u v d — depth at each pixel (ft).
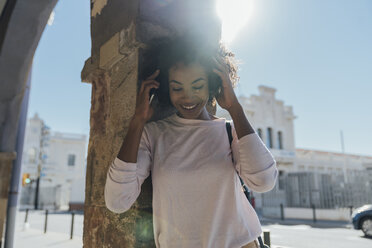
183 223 3.34
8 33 8.71
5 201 11.30
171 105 4.61
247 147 3.30
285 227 35.86
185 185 3.42
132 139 3.47
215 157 3.51
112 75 5.69
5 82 9.73
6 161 11.02
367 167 91.30
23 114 15.35
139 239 4.26
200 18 5.28
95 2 6.56
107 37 5.73
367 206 28.32
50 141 114.93
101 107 5.96
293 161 81.20
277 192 52.13
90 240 5.50
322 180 47.70
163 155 3.63
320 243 23.84
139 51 4.84
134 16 4.76
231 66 4.35
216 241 3.30
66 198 110.52
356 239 25.85
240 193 3.66
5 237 13.93
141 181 3.73
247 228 3.44
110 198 3.45
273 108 82.79
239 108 3.54
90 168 6.00
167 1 5.05
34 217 54.85
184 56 3.67
